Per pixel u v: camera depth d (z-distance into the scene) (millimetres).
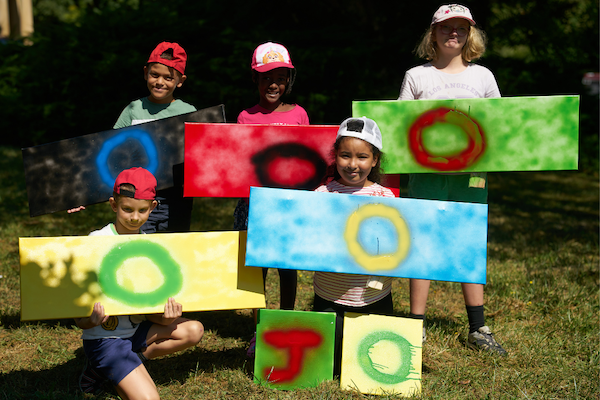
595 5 15539
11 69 13281
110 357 2697
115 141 3385
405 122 3225
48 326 3746
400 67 13844
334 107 12742
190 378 3092
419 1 13789
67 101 12055
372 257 2902
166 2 14195
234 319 4098
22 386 2934
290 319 2969
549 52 15492
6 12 17328
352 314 3021
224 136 3230
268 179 3271
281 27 14234
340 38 12852
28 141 12492
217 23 13055
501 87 14469
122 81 12047
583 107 15727
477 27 3486
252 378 3080
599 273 5418
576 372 3277
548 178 13836
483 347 3547
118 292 2803
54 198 3332
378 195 3074
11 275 4656
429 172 3252
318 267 2893
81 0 20812
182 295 2869
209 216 7359
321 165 3266
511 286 4883
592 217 9086
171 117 3430
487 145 3209
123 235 2873
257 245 2883
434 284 5070
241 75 12086
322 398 2811
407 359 2953
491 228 7688
